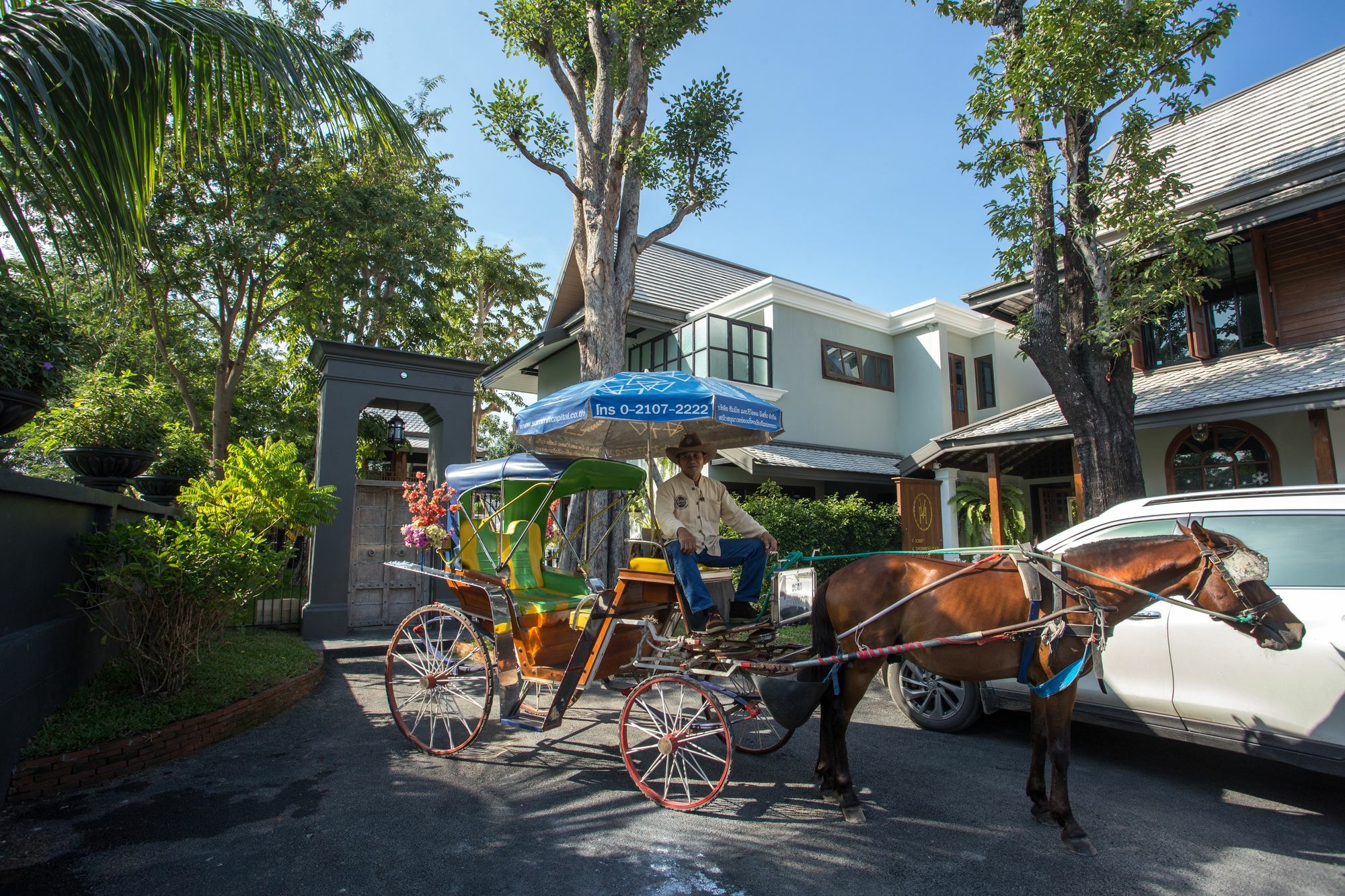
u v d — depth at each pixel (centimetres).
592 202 1033
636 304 1545
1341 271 1013
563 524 1059
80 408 794
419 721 543
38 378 499
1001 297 1272
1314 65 1251
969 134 824
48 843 377
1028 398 1964
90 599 545
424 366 1015
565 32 1031
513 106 956
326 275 1582
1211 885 343
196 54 409
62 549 525
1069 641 388
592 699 686
